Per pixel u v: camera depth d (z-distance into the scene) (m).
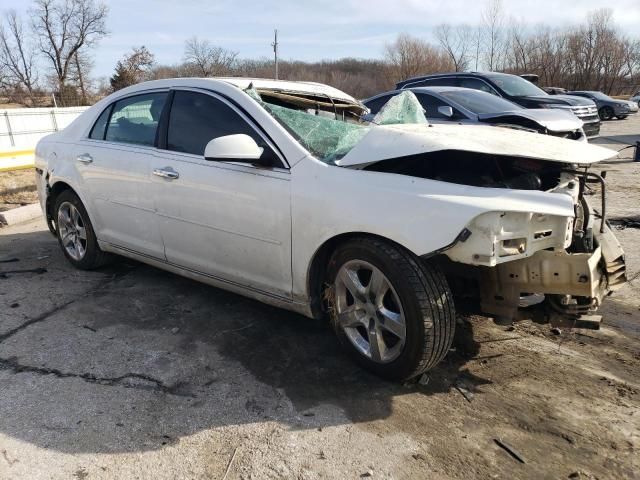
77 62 51.81
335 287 3.09
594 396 2.91
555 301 3.00
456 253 2.59
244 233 3.34
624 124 23.91
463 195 2.59
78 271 4.75
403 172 3.07
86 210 4.48
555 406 2.82
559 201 2.65
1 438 2.50
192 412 2.73
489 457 2.44
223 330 3.61
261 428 2.61
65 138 4.71
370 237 2.86
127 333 3.56
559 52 47.47
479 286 3.00
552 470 2.36
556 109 8.77
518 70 46.72
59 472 2.31
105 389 2.91
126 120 4.19
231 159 3.04
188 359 3.23
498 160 3.23
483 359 3.29
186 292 4.25
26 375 3.04
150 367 3.14
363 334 3.12
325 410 2.76
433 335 2.73
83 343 3.42
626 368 3.21
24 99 44.81
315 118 3.44
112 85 43.38
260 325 3.68
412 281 2.71
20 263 4.98
